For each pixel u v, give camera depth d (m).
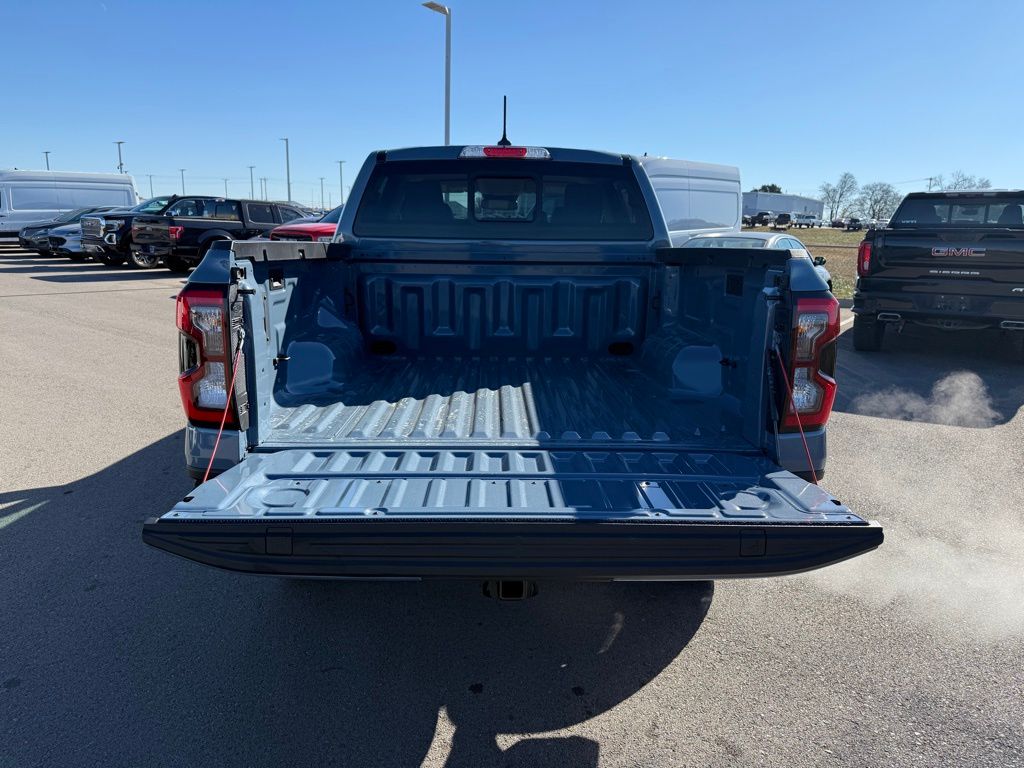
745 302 2.95
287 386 3.19
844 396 7.19
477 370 3.92
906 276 8.42
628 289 4.04
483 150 3.86
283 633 3.07
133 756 2.35
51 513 4.18
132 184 27.81
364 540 2.13
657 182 10.81
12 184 24.91
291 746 2.41
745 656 2.96
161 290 14.56
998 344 10.16
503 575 2.16
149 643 2.97
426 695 2.69
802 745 2.44
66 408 6.32
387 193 3.99
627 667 2.88
